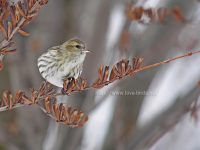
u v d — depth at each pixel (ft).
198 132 53.72
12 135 45.44
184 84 53.11
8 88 49.08
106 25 44.62
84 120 25.09
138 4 37.50
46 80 30.53
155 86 49.70
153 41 43.47
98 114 50.19
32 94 23.89
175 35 43.78
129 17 36.65
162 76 50.78
